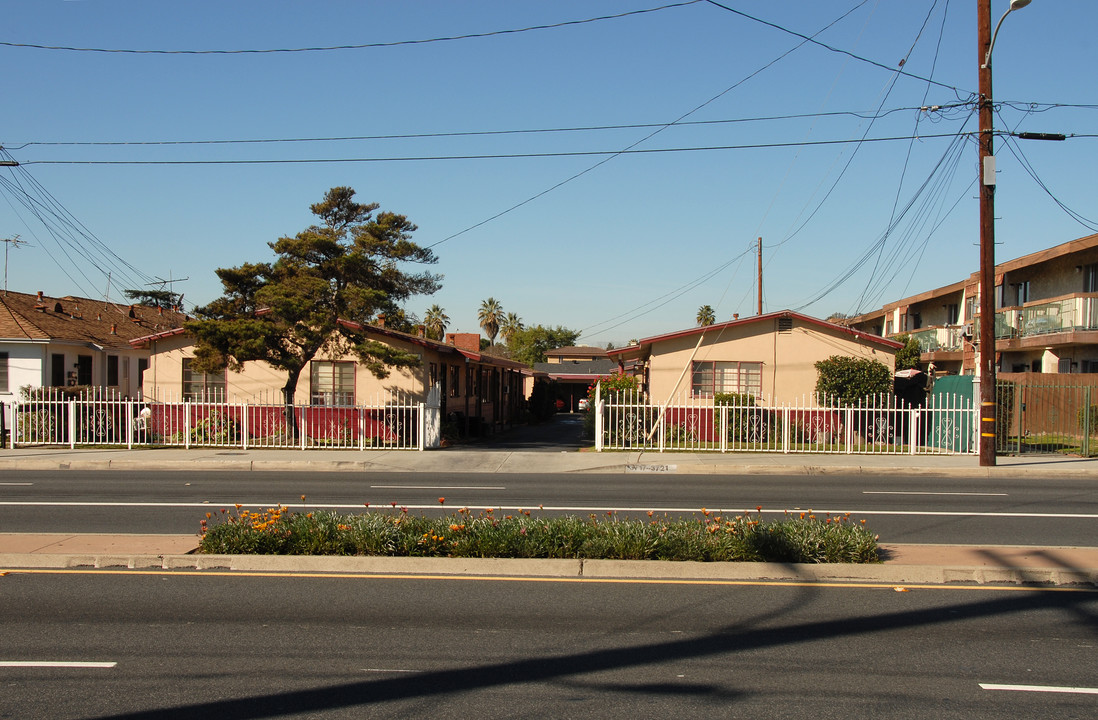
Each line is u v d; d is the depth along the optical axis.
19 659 5.73
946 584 7.95
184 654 5.86
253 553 8.58
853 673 5.54
